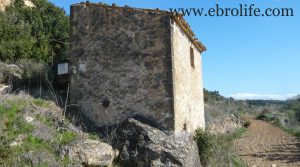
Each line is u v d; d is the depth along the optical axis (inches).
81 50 449.1
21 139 337.7
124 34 435.2
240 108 1534.2
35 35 730.2
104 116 425.4
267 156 642.2
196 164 400.5
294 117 1568.7
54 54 729.0
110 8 444.1
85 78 441.4
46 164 318.7
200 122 567.2
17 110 380.2
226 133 858.1
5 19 683.4
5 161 300.0
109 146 373.1
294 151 690.2
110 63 435.2
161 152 370.6
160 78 413.4
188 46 506.9
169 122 402.0
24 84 506.3
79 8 457.7
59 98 456.1
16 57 632.4
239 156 631.2
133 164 371.9
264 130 1048.2
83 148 350.6
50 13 815.7
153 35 423.8
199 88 579.2
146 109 412.8
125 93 423.5
